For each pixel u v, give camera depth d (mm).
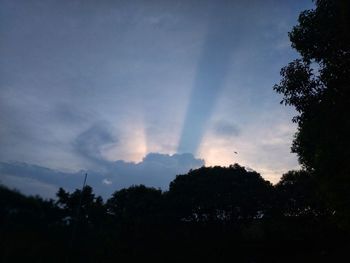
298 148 16531
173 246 44719
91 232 44750
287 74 14992
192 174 52938
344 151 12914
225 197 47531
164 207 48594
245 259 44562
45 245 35938
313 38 14141
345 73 13695
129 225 45938
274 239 43719
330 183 13938
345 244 40562
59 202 44188
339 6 13336
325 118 13656
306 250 42875
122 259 42344
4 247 32000
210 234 46938
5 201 32281
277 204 45281
